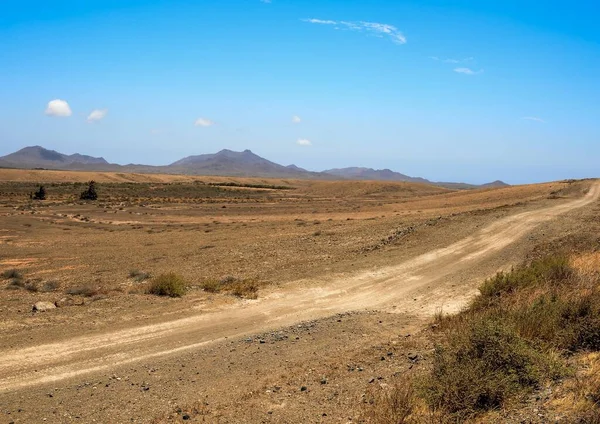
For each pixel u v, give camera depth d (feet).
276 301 55.98
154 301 52.95
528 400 22.03
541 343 27.68
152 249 121.49
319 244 103.91
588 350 26.99
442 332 39.06
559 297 35.01
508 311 33.88
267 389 28.81
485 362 24.48
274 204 295.89
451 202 266.98
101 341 39.27
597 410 19.10
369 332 42.47
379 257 82.99
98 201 293.02
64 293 57.88
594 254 57.57
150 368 33.42
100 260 106.83
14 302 50.78
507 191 286.25
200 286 62.13
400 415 22.24
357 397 26.21
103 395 28.53
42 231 162.91
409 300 56.95
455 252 84.02
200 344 39.52
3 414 25.79
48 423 24.80
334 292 60.80
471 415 21.35
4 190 368.68
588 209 139.54
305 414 24.81
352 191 457.68
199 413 25.70
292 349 37.50
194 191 397.39
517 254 78.54
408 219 151.33
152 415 25.68
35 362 34.17
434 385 23.71
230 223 189.98
